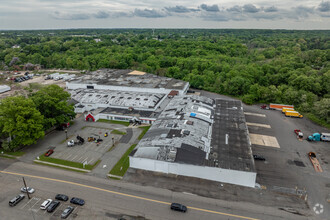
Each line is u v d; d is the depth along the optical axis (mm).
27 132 71500
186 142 68562
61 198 54062
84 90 129625
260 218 49844
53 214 50344
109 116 102750
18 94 135000
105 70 170250
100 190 57812
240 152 67562
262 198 55719
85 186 59219
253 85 138500
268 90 132375
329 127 98250
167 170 64312
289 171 67000
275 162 71562
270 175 65000
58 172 64812
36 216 49875
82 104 114250
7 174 63594
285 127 98250
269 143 83625
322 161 72375
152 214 50500
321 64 183375
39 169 66125
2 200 54375
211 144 71500
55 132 89938
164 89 127312
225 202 54250
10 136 74812
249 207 52844
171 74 178000
